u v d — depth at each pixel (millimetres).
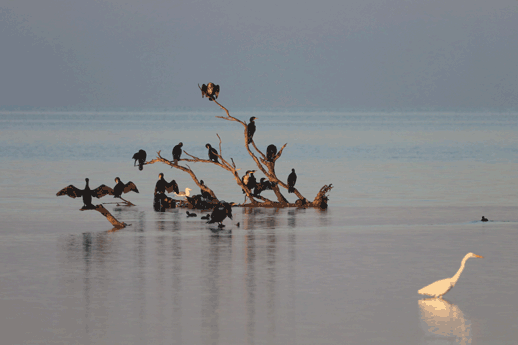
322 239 20062
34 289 14062
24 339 11055
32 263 16531
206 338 11125
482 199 30938
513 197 31656
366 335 11305
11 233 21141
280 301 13250
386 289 14188
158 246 18875
